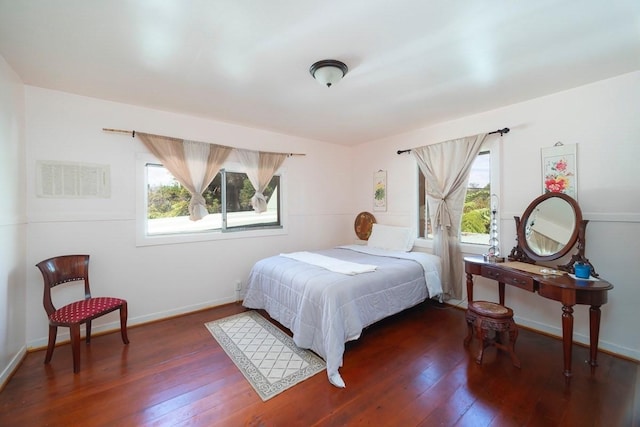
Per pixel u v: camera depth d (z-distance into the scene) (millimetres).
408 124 3582
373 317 2480
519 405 1727
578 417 1626
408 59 2016
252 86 2449
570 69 2186
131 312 2895
